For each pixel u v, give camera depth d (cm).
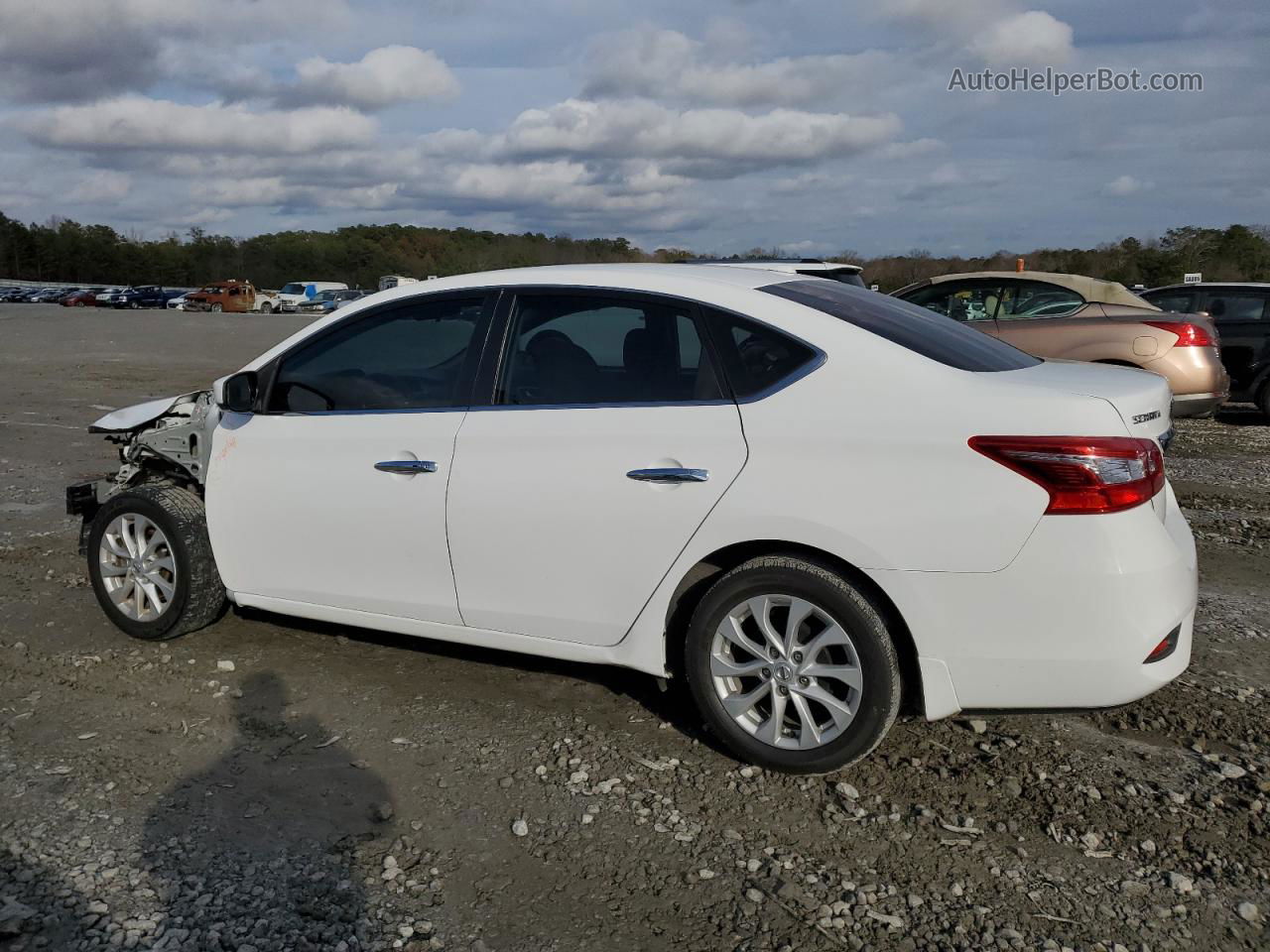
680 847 310
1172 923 275
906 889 290
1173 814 328
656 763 362
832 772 344
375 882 293
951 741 377
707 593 350
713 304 357
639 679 434
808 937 269
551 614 377
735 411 343
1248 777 351
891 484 318
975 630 314
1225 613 520
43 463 931
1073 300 1020
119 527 478
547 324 383
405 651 467
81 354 2212
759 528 335
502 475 375
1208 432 1178
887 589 320
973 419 313
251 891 287
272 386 439
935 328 373
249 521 440
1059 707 314
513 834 317
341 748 374
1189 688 424
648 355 363
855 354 334
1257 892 288
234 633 491
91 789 342
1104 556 301
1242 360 1259
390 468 400
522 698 416
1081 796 338
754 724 354
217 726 391
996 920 276
